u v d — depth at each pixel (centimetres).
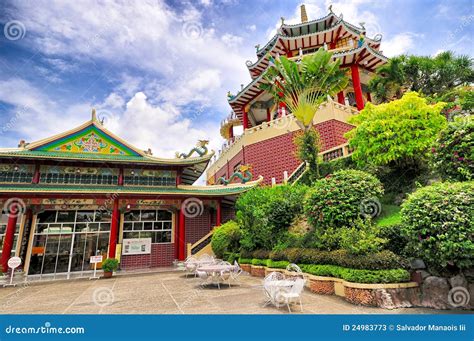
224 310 773
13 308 909
